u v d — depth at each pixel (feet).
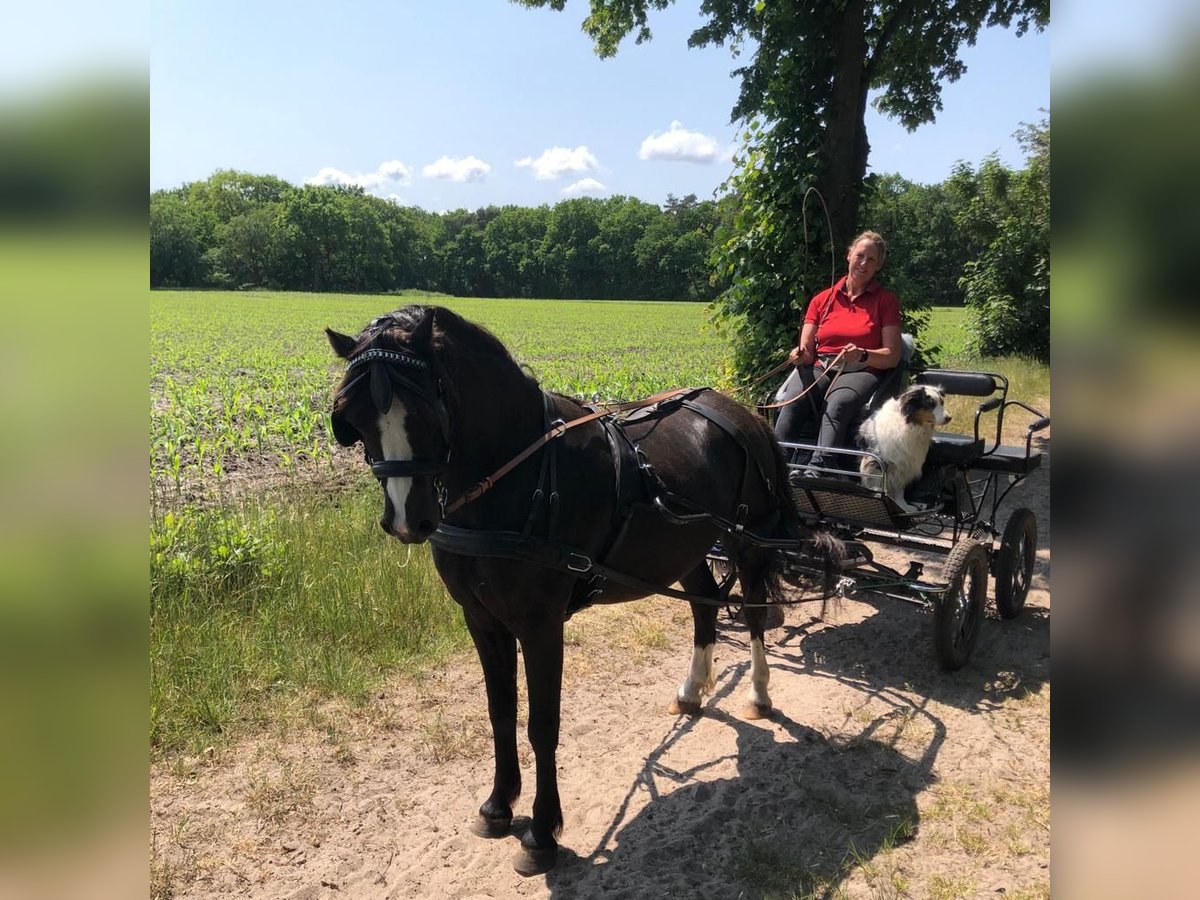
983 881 10.23
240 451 31.96
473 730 13.89
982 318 70.64
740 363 29.30
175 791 11.96
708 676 14.58
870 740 13.61
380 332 8.72
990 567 18.69
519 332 134.10
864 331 16.83
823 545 14.40
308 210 329.72
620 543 10.87
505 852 11.03
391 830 11.44
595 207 392.68
